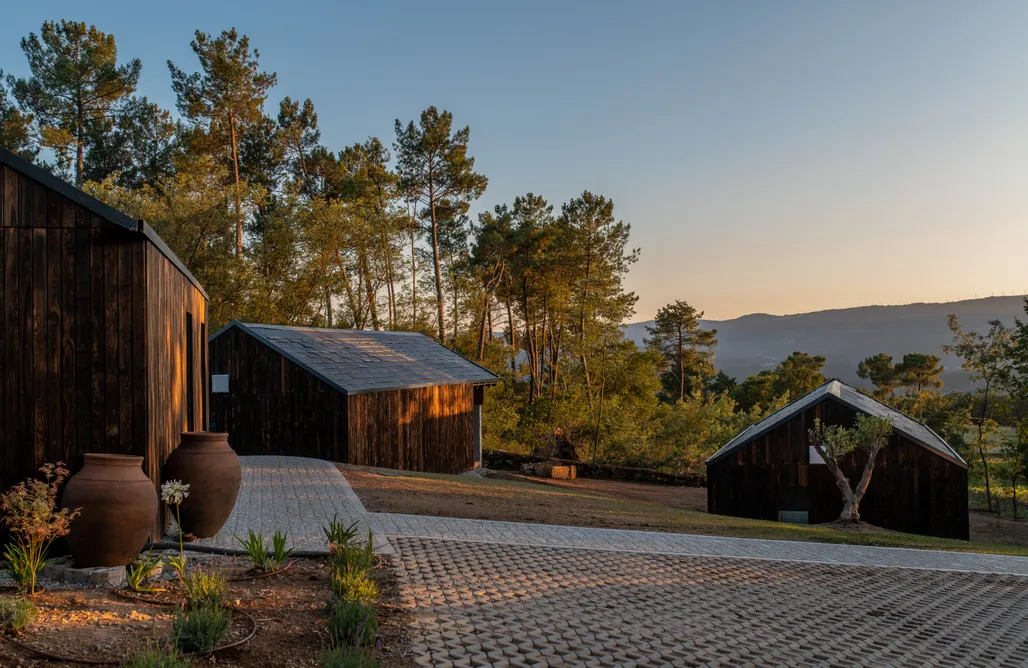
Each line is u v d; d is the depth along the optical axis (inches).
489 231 1988.2
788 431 802.2
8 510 265.7
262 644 203.0
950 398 2242.9
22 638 192.2
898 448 773.9
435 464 899.4
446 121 1769.2
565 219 2140.7
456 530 406.3
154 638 200.2
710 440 1433.3
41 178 289.9
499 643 224.4
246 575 277.0
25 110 1582.2
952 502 753.0
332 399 714.8
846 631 282.0
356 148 1798.7
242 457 694.5
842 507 781.9
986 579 403.9
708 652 237.6
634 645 236.5
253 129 1787.6
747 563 390.3
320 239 1461.6
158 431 319.3
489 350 1907.0
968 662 258.7
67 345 292.2
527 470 1109.7
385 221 1601.9
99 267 294.5
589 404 1644.9
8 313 288.8
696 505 892.6
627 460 1364.4
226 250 1316.4
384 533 376.8
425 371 911.0
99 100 1638.8
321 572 287.1
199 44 1491.1
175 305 367.9
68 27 1608.0
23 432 288.2
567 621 255.8
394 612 244.8
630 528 486.3
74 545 259.1
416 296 1723.7
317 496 475.8
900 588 364.2
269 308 1350.9
